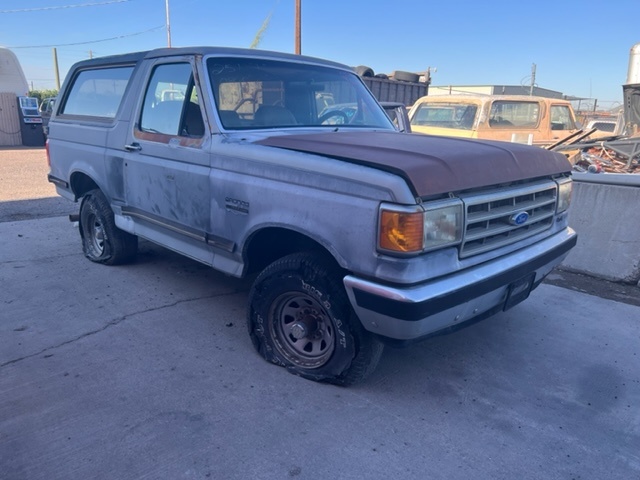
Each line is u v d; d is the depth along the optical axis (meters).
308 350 3.61
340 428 3.08
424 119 11.02
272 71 4.37
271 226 3.41
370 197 2.89
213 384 3.48
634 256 5.43
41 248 6.32
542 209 3.76
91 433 2.97
